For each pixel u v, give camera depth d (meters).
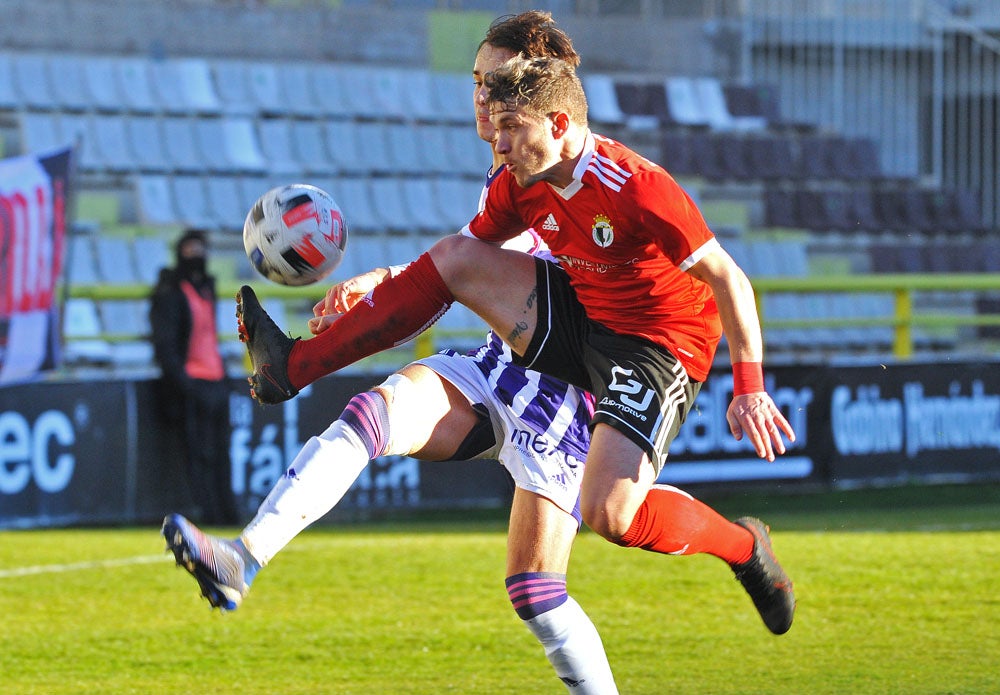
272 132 54.91
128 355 43.88
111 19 56.66
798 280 36.53
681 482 32.59
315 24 60.28
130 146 52.25
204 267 29.70
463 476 32.31
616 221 11.23
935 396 35.34
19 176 29.53
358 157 56.09
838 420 34.09
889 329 53.75
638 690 14.81
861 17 62.41
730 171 60.16
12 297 29.28
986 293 56.62
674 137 59.75
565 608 11.72
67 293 29.88
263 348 12.08
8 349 28.91
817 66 62.84
